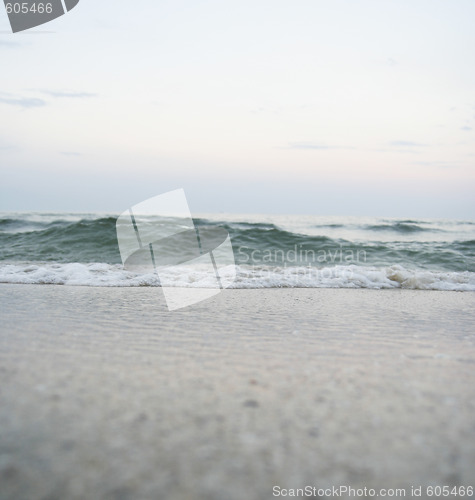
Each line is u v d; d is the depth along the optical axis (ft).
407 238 43.42
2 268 18.85
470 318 11.95
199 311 11.91
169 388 5.91
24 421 4.77
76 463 4.03
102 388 5.81
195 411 5.21
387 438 4.72
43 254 26.58
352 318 11.41
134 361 7.06
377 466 4.20
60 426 4.70
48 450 4.23
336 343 8.67
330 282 18.43
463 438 4.76
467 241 38.45
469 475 4.11
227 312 11.86
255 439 4.59
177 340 8.57
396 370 7.00
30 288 15.10
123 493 3.66
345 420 5.11
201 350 7.88
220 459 4.20
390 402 5.67
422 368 7.14
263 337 9.02
